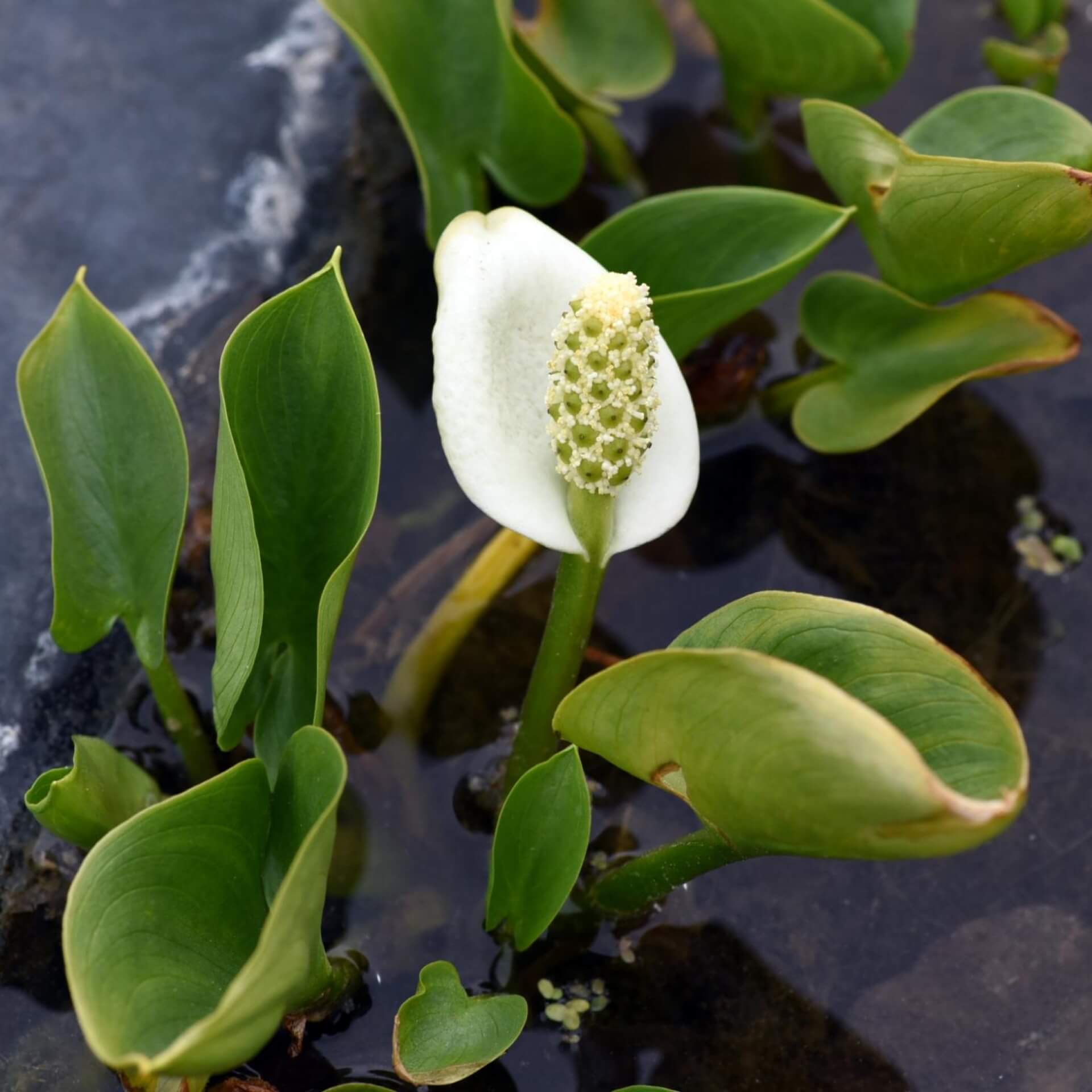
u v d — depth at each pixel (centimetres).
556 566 53
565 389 44
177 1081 45
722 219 50
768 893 50
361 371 45
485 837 50
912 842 42
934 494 55
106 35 59
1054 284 58
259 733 48
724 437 55
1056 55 59
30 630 51
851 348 53
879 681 44
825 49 54
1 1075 47
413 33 52
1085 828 51
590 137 59
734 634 45
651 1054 48
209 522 52
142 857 43
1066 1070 48
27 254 55
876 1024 48
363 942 49
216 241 56
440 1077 45
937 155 52
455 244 45
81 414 46
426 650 51
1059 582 54
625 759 44
